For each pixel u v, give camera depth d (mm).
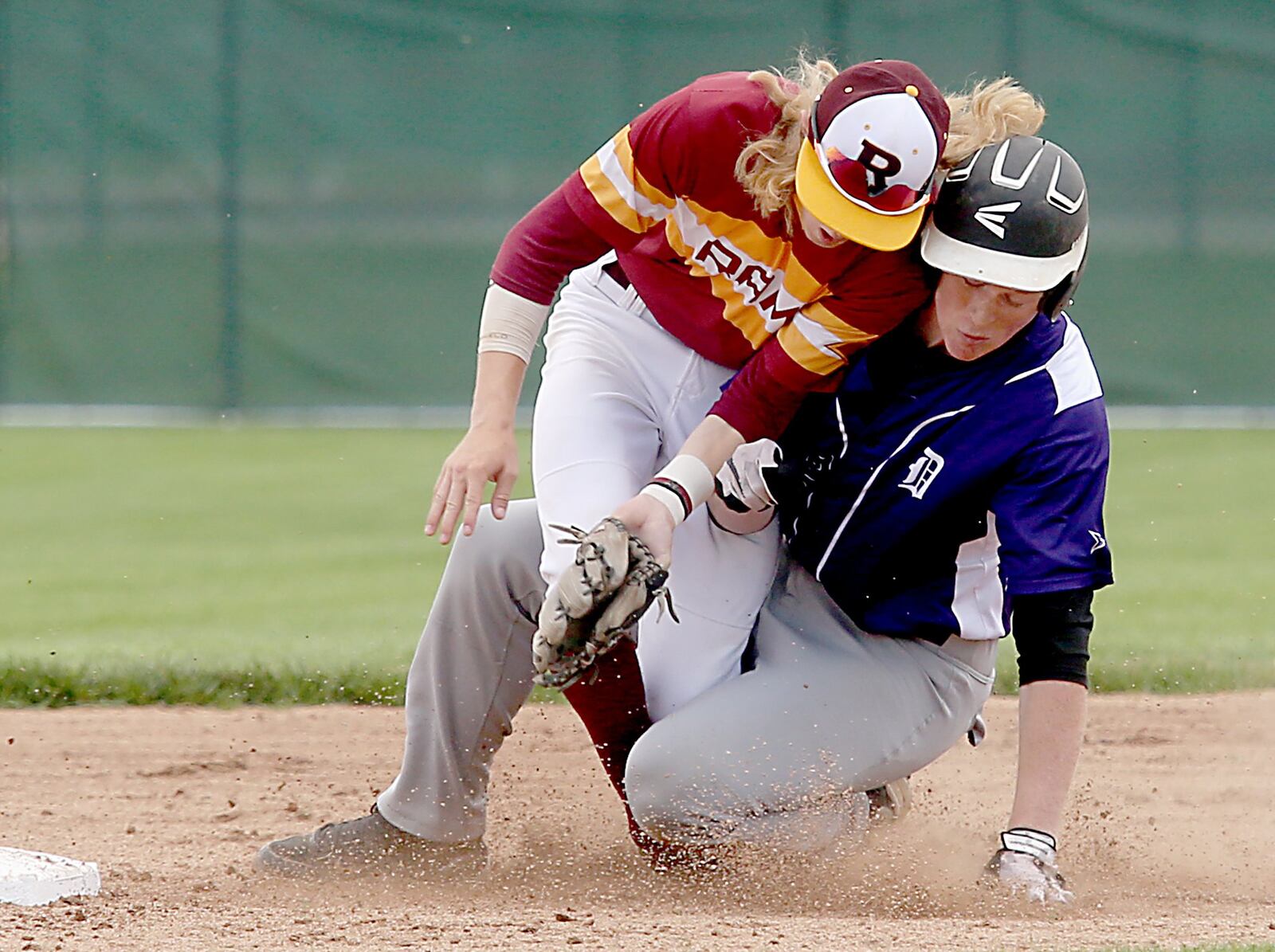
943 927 11375
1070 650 12219
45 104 45688
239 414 46781
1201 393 45500
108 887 13031
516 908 12344
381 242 46281
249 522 37406
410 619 26094
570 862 13883
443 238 46188
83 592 29141
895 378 12117
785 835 12750
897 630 12633
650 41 45219
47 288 46469
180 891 12906
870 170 10812
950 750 18969
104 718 20188
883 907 12289
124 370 46656
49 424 47156
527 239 12289
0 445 47250
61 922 11719
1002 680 21578
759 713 12430
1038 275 11102
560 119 45594
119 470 43969
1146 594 28406
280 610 27141
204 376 46688
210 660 21984
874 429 12203
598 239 12211
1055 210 11141
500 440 12039
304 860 13430
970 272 11102
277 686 21125
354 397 46531
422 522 37406
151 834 15367
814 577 13039
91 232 46250
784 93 11500
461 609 13062
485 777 13648
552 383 13164
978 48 44750
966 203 11227
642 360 13023
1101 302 45500
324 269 46344
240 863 14133
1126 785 17312
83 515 38250
